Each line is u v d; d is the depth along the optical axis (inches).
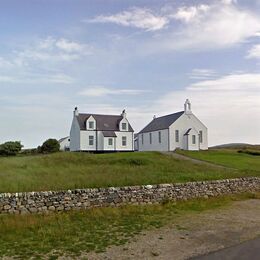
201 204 668.7
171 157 1402.6
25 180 663.8
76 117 2320.4
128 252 358.9
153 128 2452.0
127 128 2381.9
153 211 590.9
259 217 559.5
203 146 2341.3
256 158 1646.2
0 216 497.4
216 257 341.4
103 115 2401.6
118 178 739.4
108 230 450.0
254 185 866.1
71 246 374.3
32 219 490.9
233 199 752.3
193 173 904.9
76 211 558.9
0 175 714.8
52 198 555.2
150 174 840.9
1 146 1921.8
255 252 357.1
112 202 610.5
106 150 2293.3
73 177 730.2
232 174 933.2
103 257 341.4
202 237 425.4
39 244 379.6
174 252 361.1
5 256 340.2
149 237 420.2
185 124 2303.2
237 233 447.8
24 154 1978.3
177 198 693.3
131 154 1455.5
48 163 1021.2
